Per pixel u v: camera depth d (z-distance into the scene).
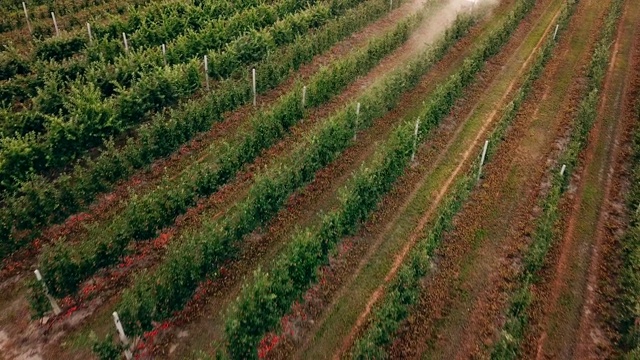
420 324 17.44
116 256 18.27
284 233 20.84
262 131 24.12
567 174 22.59
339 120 23.78
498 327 17.53
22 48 32.75
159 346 16.53
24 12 35.75
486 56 32.81
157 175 23.47
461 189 20.89
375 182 20.67
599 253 20.36
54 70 26.28
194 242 17.34
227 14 34.75
